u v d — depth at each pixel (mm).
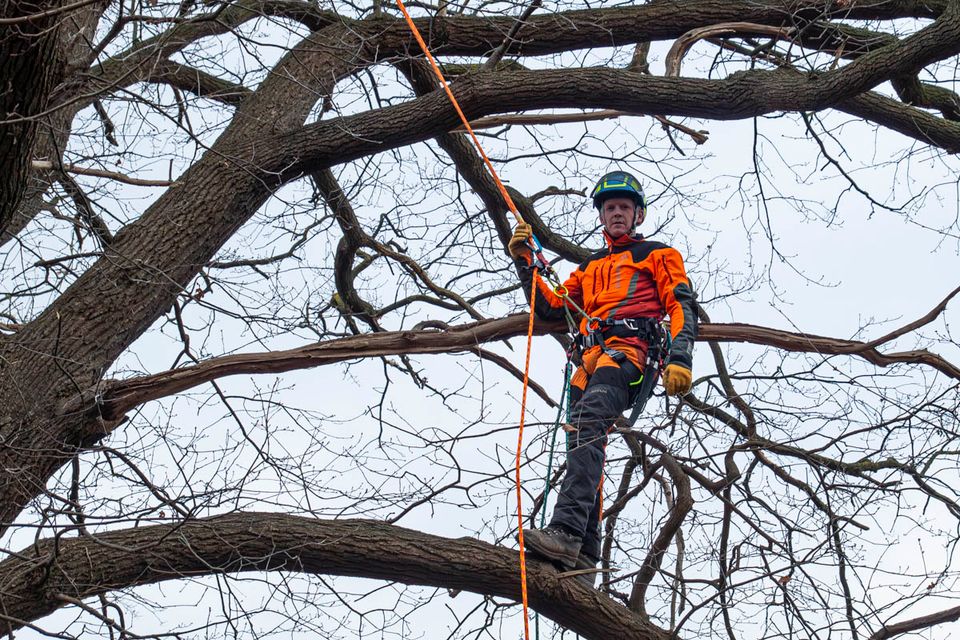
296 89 10977
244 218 10398
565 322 9367
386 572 8789
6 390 9016
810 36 12273
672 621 10125
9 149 7508
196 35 11039
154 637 7855
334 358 9352
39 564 8242
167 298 9867
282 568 8820
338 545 8719
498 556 8695
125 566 8570
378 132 10594
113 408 9109
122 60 8398
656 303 8836
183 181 10258
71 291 9680
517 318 9438
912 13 12492
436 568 8656
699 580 9844
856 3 12250
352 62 11078
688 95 10875
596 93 10789
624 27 11719
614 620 8750
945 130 12430
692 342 8461
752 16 12031
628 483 11094
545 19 11664
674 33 11977
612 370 8594
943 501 9969
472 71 10961
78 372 9242
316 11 11625
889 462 10531
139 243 9859
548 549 8414
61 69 7766
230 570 8766
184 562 8641
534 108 10914
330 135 10570
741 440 10875
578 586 8695
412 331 9484
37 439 8875
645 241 9070
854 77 10820
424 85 11734
